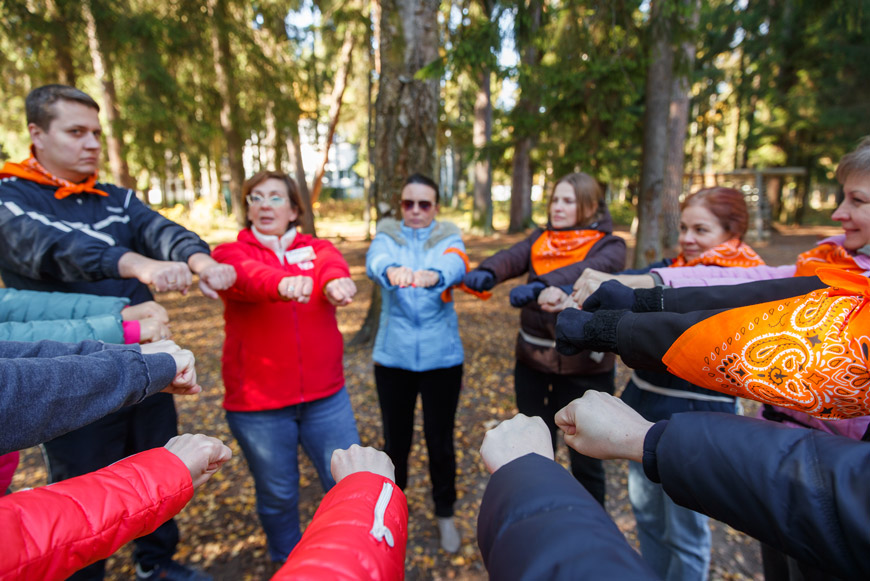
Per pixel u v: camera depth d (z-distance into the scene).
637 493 2.01
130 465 0.91
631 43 5.22
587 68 5.58
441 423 2.51
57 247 1.66
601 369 2.37
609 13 4.63
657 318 0.98
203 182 30.23
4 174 1.86
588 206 2.43
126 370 0.98
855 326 0.77
